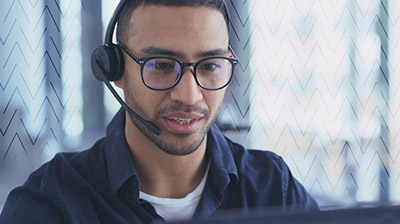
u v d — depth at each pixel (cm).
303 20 169
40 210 68
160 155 70
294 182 85
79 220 68
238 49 157
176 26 64
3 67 131
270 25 163
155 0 64
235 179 78
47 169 73
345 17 178
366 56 182
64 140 140
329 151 176
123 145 73
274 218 33
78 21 140
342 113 179
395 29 186
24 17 133
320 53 173
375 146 182
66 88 140
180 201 73
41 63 136
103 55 71
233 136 157
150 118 67
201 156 73
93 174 74
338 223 33
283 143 168
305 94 171
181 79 65
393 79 186
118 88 80
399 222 34
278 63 165
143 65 65
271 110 164
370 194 180
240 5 155
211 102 68
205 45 65
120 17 70
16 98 133
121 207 71
